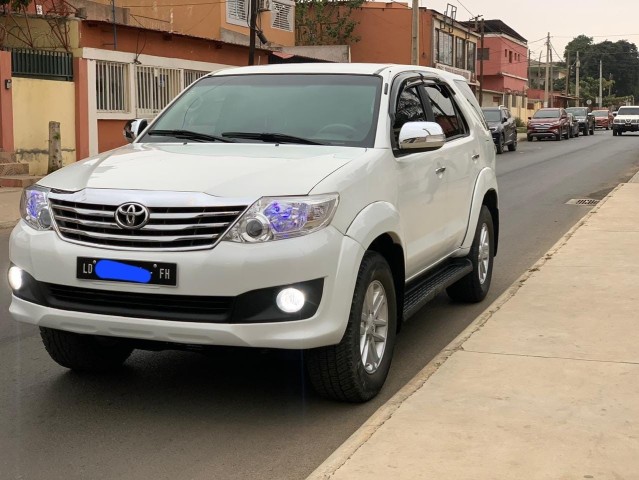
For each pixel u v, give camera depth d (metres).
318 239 4.00
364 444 3.72
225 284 3.87
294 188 4.05
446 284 5.87
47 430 4.23
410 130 4.86
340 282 4.07
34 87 18.00
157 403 4.62
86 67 19.39
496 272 8.41
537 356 5.00
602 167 22.64
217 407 4.55
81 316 4.10
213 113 5.43
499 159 26.84
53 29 19.12
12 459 3.87
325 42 45.22
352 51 45.84
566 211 13.38
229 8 28.66
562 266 7.84
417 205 5.23
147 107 22.00
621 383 4.49
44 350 5.70
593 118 50.38
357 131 4.98
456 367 4.80
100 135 20.22
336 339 4.09
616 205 12.53
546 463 3.50
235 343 3.91
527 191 16.59
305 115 5.19
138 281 3.95
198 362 5.39
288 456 3.89
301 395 4.73
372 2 45.50
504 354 5.04
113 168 4.41
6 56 16.92
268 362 5.37
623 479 3.35
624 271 7.51
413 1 28.78
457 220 6.20
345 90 5.31
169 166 4.38
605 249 8.70
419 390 4.41
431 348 5.76
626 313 6.02
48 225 4.25
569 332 5.54
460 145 6.32
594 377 4.60
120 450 3.97
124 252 3.98
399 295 4.98
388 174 4.75
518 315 6.03
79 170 4.51
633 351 5.09
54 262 4.12
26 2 18.27
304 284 3.95
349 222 4.21
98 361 5.00
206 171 4.24
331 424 4.29
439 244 5.75
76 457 3.89
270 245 3.90
